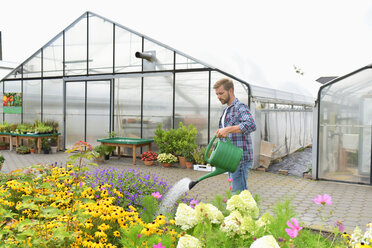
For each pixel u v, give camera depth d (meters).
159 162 10.29
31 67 13.66
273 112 11.30
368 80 8.23
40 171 4.87
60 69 13.00
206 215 2.21
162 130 10.56
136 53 10.48
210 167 9.55
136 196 4.82
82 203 3.57
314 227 4.47
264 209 5.76
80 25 12.51
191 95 10.58
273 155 11.10
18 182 4.20
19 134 12.52
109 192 4.57
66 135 13.09
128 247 2.30
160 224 2.73
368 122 8.25
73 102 12.88
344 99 8.47
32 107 13.80
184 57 10.64
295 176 9.14
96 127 12.48
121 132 11.96
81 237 2.91
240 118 3.73
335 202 6.49
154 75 11.16
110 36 11.97
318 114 8.66
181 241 1.89
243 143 3.76
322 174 8.66
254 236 2.08
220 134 3.42
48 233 2.83
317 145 8.66
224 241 2.08
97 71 12.25
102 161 10.72
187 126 10.67
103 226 3.03
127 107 11.80
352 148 8.39
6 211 3.23
